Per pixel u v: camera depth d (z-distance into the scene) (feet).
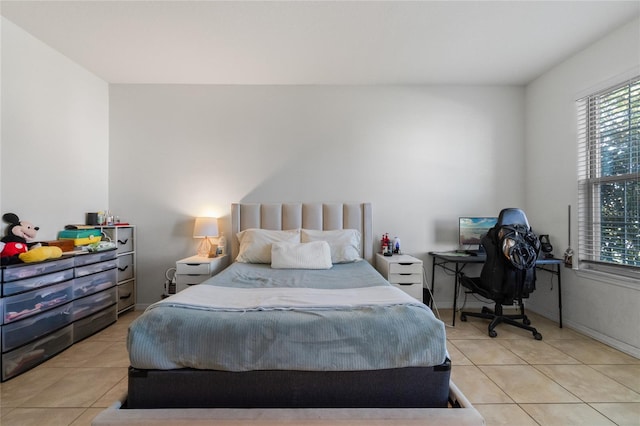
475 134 11.14
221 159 11.05
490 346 7.95
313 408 4.23
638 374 6.51
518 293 8.37
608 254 8.29
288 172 11.11
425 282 11.12
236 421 3.88
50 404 5.47
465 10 7.03
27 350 6.69
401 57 9.18
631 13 7.14
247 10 7.02
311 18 7.31
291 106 11.11
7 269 6.28
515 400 5.62
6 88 7.45
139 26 7.64
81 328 8.25
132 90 10.97
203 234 10.13
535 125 10.66
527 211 11.05
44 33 7.95
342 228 10.84
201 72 10.14
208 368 4.31
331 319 4.50
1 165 7.35
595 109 8.65
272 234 10.12
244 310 4.86
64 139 9.11
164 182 10.99
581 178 9.03
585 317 8.73
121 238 10.30
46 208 8.50
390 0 6.70
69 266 7.82
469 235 10.47
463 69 9.96
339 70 10.02
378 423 3.88
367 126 11.16
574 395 5.77
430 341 4.40
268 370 4.32
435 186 11.14
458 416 3.96
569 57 9.21
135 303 10.93
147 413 4.01
